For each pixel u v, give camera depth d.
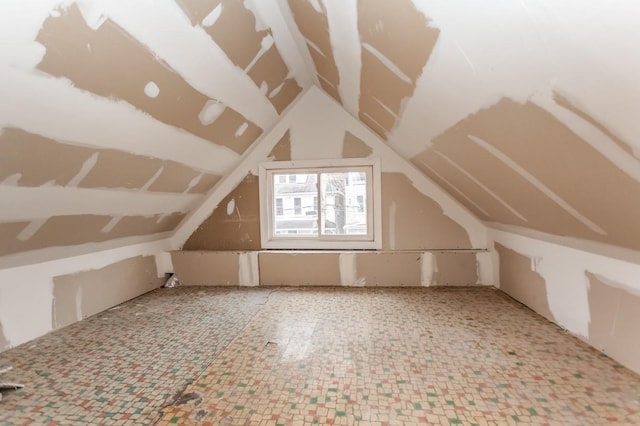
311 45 2.18
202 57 1.78
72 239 2.39
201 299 3.09
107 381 1.68
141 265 3.31
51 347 2.11
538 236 2.40
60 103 1.38
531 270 2.55
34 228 1.99
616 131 0.90
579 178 1.28
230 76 2.13
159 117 1.95
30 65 1.15
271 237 3.67
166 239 3.72
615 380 1.57
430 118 1.83
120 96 1.59
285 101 3.20
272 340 2.14
